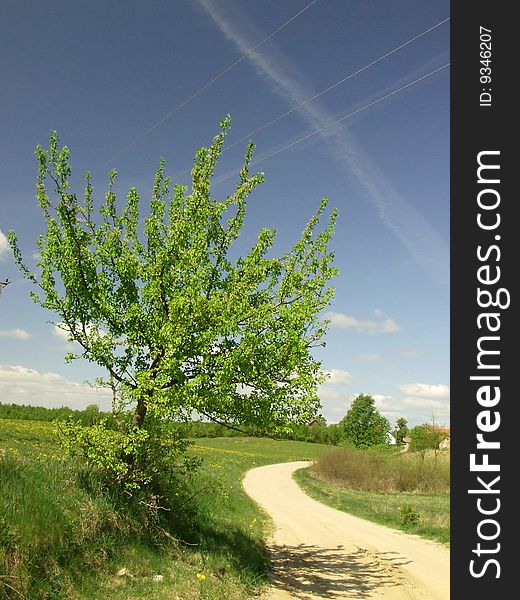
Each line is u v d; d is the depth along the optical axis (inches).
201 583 389.4
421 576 521.7
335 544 715.4
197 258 466.6
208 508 740.0
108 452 438.0
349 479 1953.7
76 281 454.3
